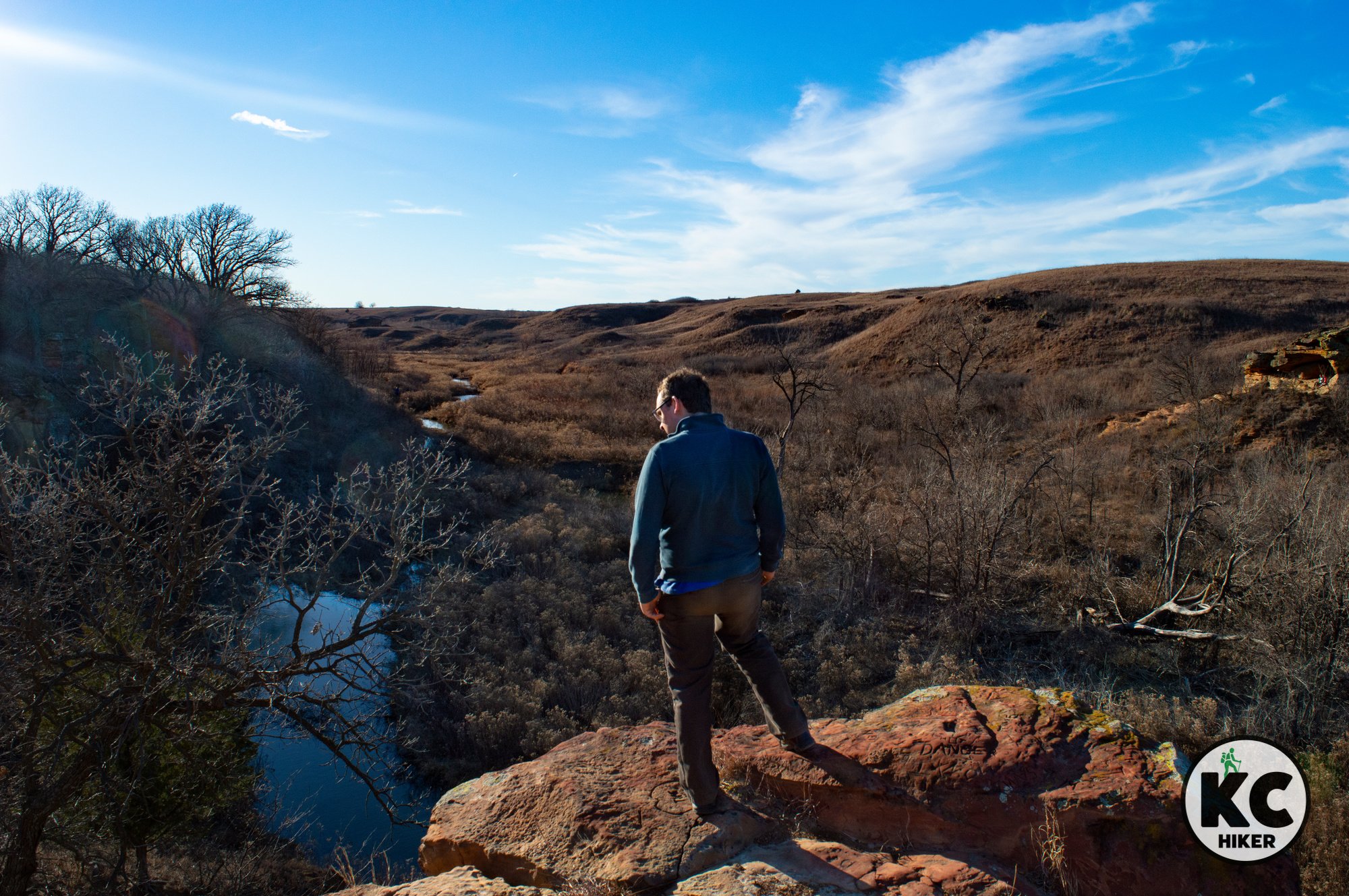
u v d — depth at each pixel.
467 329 124.69
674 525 2.52
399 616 8.40
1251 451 20.27
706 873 2.38
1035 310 54.16
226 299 34.84
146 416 7.08
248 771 8.89
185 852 8.66
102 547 7.03
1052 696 3.02
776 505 2.67
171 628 7.18
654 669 12.34
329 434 28.08
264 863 8.69
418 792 10.54
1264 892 2.33
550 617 14.35
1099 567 14.63
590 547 19.22
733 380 52.31
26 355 21.95
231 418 22.78
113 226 33.59
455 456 29.28
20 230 29.16
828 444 26.97
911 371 48.44
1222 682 11.05
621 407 42.72
